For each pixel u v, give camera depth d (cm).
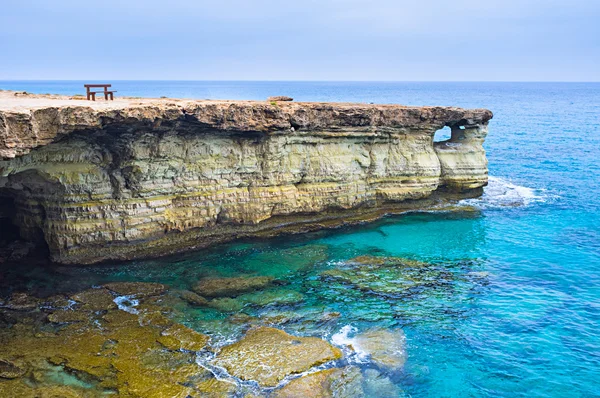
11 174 2600
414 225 3838
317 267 3023
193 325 2302
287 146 3466
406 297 2684
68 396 1784
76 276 2750
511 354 2206
